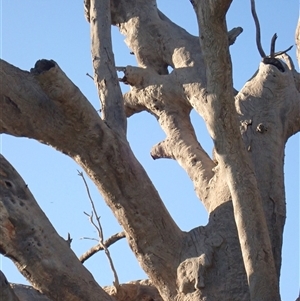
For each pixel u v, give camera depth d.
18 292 6.01
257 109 6.68
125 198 5.75
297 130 6.88
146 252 5.91
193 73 7.15
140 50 7.79
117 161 5.66
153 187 5.86
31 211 5.23
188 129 7.35
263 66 6.87
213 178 6.66
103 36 6.36
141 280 7.50
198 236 6.07
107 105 6.04
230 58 4.99
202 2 4.84
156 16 7.97
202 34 4.91
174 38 7.67
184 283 5.86
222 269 5.89
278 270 6.05
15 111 5.44
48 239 5.22
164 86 7.31
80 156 5.64
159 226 5.89
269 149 6.47
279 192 6.32
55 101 5.44
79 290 5.20
